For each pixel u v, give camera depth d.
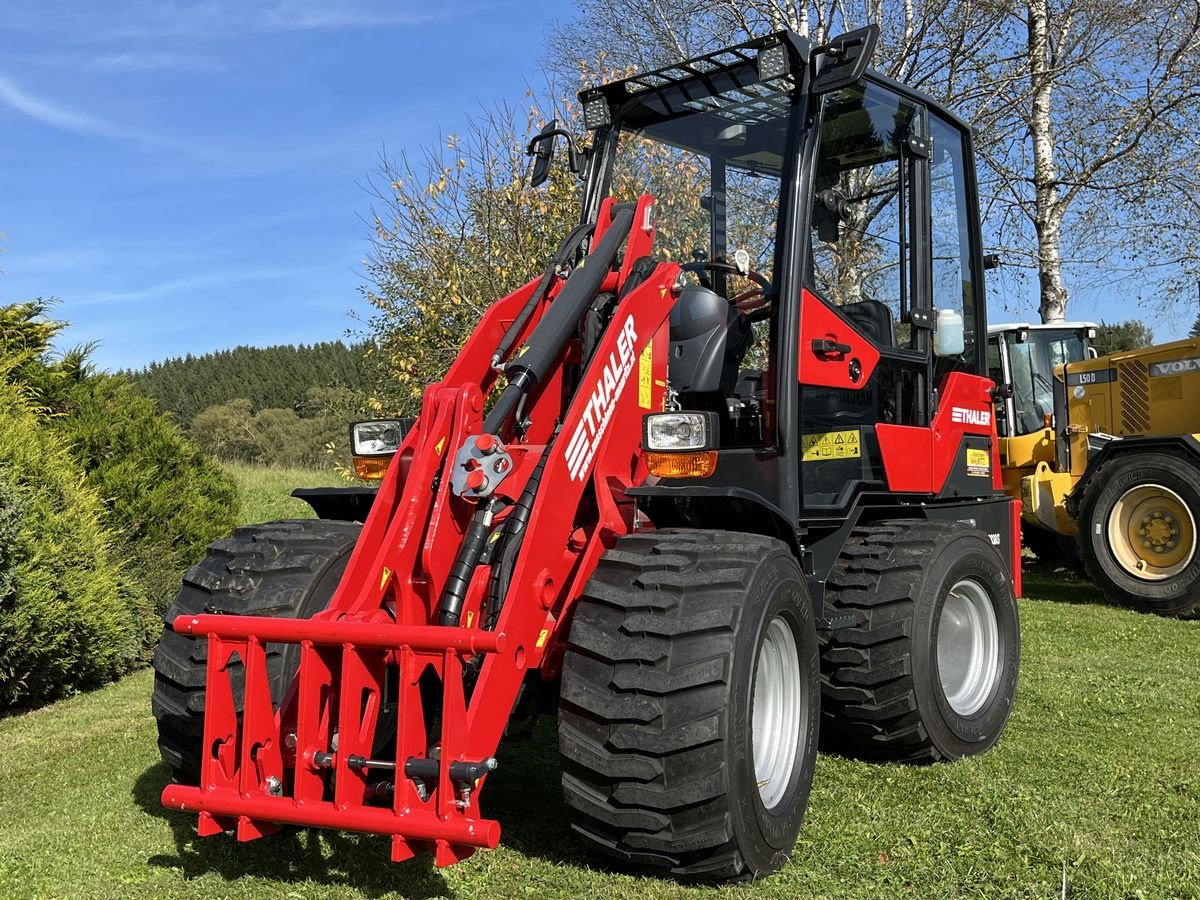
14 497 4.97
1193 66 11.62
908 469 4.18
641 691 2.61
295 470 15.39
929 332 4.40
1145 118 11.73
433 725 2.98
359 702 2.48
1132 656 5.77
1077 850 2.90
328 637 2.46
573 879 2.75
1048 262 12.02
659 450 3.04
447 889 2.68
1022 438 9.48
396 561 2.73
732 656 2.63
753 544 2.92
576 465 2.98
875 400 4.11
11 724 4.83
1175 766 3.73
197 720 2.97
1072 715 4.48
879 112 4.15
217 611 3.01
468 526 2.86
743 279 3.81
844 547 3.96
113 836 3.12
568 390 3.52
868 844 3.01
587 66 10.95
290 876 2.78
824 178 3.89
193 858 2.92
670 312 3.68
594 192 4.16
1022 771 3.71
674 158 4.03
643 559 2.82
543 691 3.15
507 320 3.43
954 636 4.12
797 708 3.09
